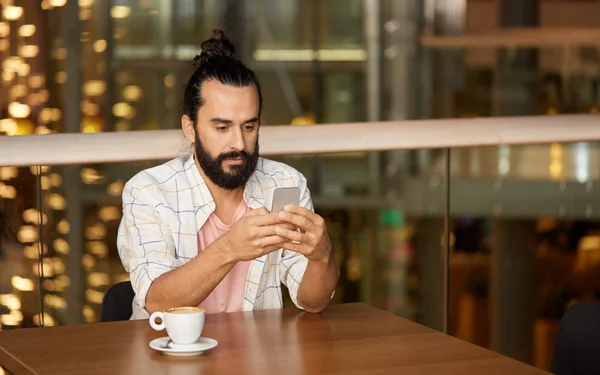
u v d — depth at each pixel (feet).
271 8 33.76
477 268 33.40
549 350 33.81
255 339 4.86
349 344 4.76
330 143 7.33
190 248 6.01
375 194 33.35
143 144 6.97
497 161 31.27
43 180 7.07
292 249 5.31
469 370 4.29
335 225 33.42
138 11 31.45
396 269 33.91
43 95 27.53
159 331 5.05
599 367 5.25
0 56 26.53
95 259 22.52
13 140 6.82
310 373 4.23
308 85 34.35
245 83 5.72
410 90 34.73
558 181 30.91
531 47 34.71
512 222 32.40
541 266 32.40
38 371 4.30
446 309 7.70
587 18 37.70
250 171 5.83
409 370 4.29
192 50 32.48
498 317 33.99
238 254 5.24
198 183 6.04
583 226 31.01
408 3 34.63
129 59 31.37
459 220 32.73
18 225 7.06
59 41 28.63
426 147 7.55
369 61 34.60
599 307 5.36
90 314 21.43
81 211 22.74
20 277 7.15
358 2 34.42
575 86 34.71
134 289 5.74
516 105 34.78
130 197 5.99
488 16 37.24
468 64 34.78
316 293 5.48
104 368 4.33
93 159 6.89
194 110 5.79
